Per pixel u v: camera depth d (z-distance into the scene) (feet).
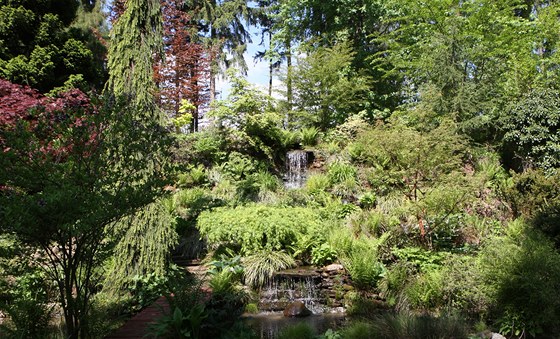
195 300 18.67
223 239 29.07
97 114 15.23
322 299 25.61
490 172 39.14
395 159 30.27
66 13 43.42
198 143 44.86
